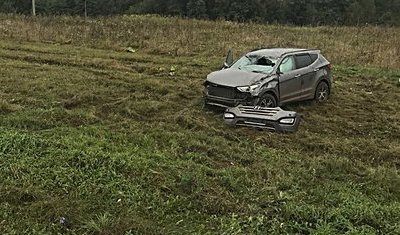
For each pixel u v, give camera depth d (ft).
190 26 83.66
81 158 22.38
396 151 26.71
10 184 20.01
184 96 36.91
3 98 33.76
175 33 72.90
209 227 17.89
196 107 33.94
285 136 28.32
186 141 26.30
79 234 16.93
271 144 26.99
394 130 31.32
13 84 37.88
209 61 54.49
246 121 29.63
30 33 68.74
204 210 19.07
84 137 25.71
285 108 34.94
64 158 22.40
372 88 43.68
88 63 48.91
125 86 39.17
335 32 84.84
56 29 72.59
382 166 24.62
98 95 35.40
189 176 20.95
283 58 34.58
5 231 16.84
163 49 61.26
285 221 18.40
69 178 20.75
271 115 29.14
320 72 37.09
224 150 25.41
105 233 16.85
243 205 19.42
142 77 43.06
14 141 23.98
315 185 21.79
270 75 32.96
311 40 71.87
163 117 31.09
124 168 21.84
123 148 24.59
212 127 29.25
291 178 22.04
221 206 19.17
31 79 40.09
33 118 28.73
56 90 36.50
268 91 32.40
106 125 28.78
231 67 35.19
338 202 20.04
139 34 71.31
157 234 17.12
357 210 18.99
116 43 65.21
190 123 29.73
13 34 68.28
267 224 18.16
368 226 18.13
